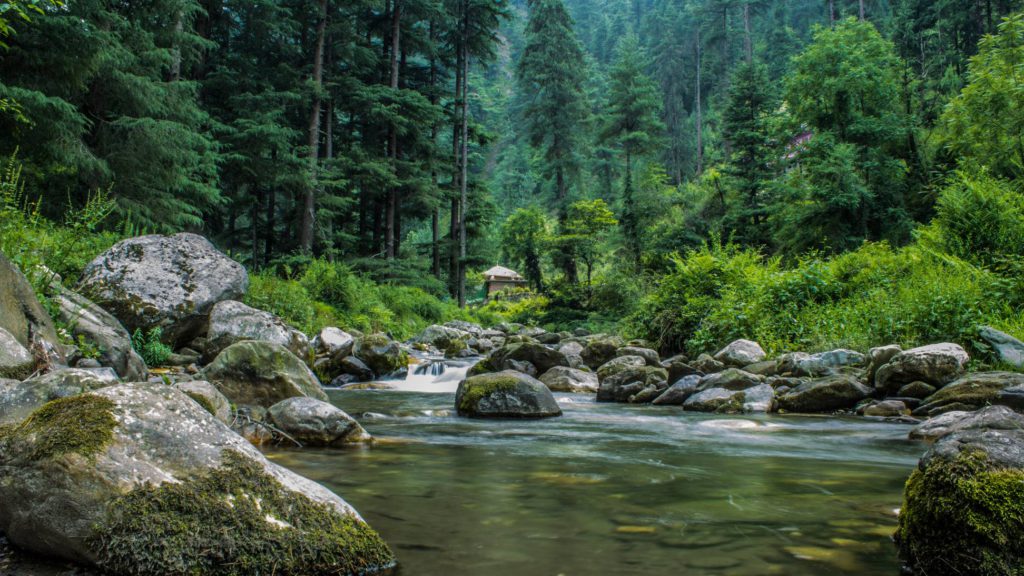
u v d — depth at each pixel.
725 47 63.09
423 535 2.38
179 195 16.12
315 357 10.84
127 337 6.68
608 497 3.05
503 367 10.91
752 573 1.99
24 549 1.96
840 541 2.34
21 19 9.95
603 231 33.34
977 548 1.85
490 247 32.97
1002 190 11.11
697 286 13.14
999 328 7.89
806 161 23.44
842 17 46.25
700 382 8.07
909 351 7.11
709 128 63.72
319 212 22.23
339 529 2.08
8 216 6.96
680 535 2.41
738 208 28.73
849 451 4.55
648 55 77.25
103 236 10.98
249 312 9.55
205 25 22.61
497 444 4.82
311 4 23.34
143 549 1.80
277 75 23.33
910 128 23.33
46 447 1.98
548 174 41.91
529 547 2.24
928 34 33.28
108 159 12.85
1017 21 16.16
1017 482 1.92
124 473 1.96
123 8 14.78
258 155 20.80
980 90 15.83
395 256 29.92
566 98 41.22
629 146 43.56
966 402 5.99
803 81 24.80
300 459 4.04
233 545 1.88
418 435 5.26
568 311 29.53
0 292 4.45
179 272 9.22
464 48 33.06
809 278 11.32
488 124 86.25
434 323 24.89
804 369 8.27
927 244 11.19
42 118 10.67
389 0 29.45
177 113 14.62
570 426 5.95
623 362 10.32
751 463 4.05
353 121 28.45
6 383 3.20
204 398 4.64
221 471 2.10
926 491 2.08
